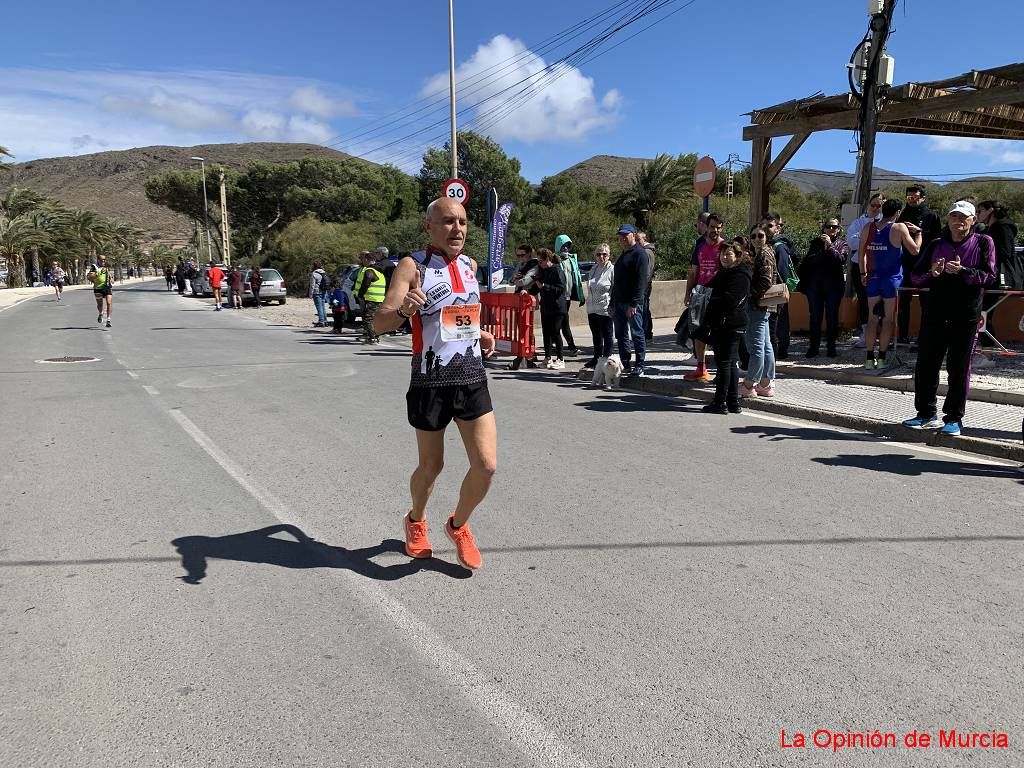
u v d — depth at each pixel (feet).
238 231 193.77
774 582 11.72
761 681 9.01
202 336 54.29
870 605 10.91
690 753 7.73
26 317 75.31
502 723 8.27
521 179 177.27
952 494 15.88
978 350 28.53
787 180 146.82
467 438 11.80
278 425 23.26
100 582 11.95
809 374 29.40
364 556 12.97
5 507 15.60
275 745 7.92
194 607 11.09
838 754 7.69
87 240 234.38
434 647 9.91
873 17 31.89
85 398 28.17
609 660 9.53
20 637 10.21
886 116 36.11
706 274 29.14
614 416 24.35
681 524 14.25
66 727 8.24
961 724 8.16
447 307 11.35
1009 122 40.78
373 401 27.37
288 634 10.28
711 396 26.89
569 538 13.62
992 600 11.03
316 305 63.31
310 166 177.27
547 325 35.86
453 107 64.03
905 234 25.81
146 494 16.43
